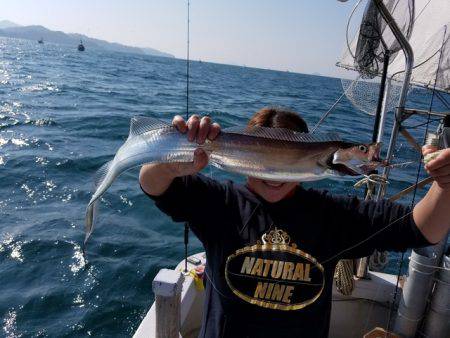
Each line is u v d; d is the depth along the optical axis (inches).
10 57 886.4
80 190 134.2
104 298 83.2
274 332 32.5
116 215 117.5
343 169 32.4
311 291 32.9
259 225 33.6
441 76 62.5
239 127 33.2
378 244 33.8
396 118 51.1
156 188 33.8
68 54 1456.7
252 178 34.7
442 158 29.0
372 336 50.5
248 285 33.0
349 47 59.9
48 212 117.5
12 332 73.1
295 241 33.2
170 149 32.6
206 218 34.4
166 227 112.9
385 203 34.8
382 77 56.2
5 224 108.8
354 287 57.4
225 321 33.3
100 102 329.7
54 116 249.8
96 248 99.7
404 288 51.2
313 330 32.9
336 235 34.0
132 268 92.9
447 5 63.6
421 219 32.2
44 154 168.6
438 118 50.9
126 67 970.7
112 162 36.2
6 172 144.9
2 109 260.1
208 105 358.9
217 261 34.1
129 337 74.2
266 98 480.1
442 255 49.1
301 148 32.0
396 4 53.1
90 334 74.2
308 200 34.8
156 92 446.9
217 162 32.8
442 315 48.8
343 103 465.1
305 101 479.5
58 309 79.7
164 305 39.8
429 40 65.5
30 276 88.5
